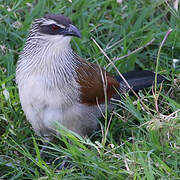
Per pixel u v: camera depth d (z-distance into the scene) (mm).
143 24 13367
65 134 9492
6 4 13297
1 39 12695
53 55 9805
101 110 10922
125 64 12695
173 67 12227
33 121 10461
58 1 13609
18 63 10273
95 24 13289
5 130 11078
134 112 10438
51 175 9164
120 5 13789
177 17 13219
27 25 12766
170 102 10531
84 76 10453
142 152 9172
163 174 8766
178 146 9391
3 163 9914
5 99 11203
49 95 9945
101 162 8992
